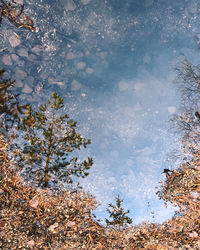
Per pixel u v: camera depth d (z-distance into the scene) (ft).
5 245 8.48
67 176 11.17
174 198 12.41
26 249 8.66
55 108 10.48
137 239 10.36
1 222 9.07
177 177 13.07
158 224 11.41
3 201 9.81
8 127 11.88
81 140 10.81
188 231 10.77
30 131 10.59
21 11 13.75
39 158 10.40
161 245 10.09
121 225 10.82
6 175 10.43
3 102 11.28
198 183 12.51
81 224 10.26
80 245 9.43
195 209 11.62
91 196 12.05
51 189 10.89
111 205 11.64
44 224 9.68
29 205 10.07
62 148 10.59
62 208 10.48
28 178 10.72
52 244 9.15
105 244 9.82
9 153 10.89
